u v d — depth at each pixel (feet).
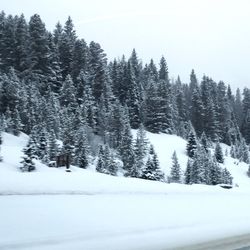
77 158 164.66
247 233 37.47
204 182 198.59
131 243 28.50
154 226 35.19
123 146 208.85
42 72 308.60
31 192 42.47
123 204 43.98
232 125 444.96
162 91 336.90
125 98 343.67
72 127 193.88
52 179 49.42
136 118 328.29
